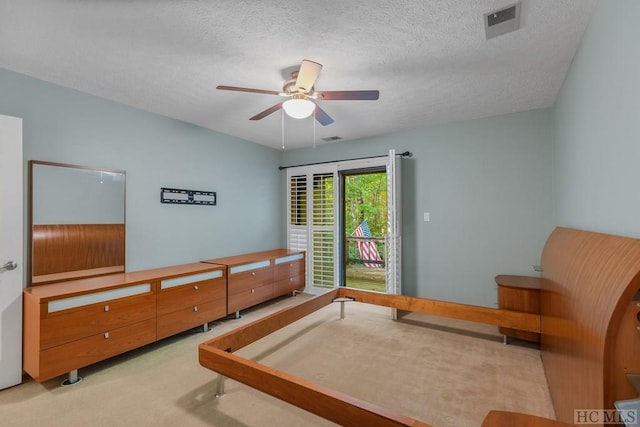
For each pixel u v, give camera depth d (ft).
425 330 11.05
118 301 8.48
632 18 4.13
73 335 7.58
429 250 13.37
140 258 10.82
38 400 6.92
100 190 9.73
